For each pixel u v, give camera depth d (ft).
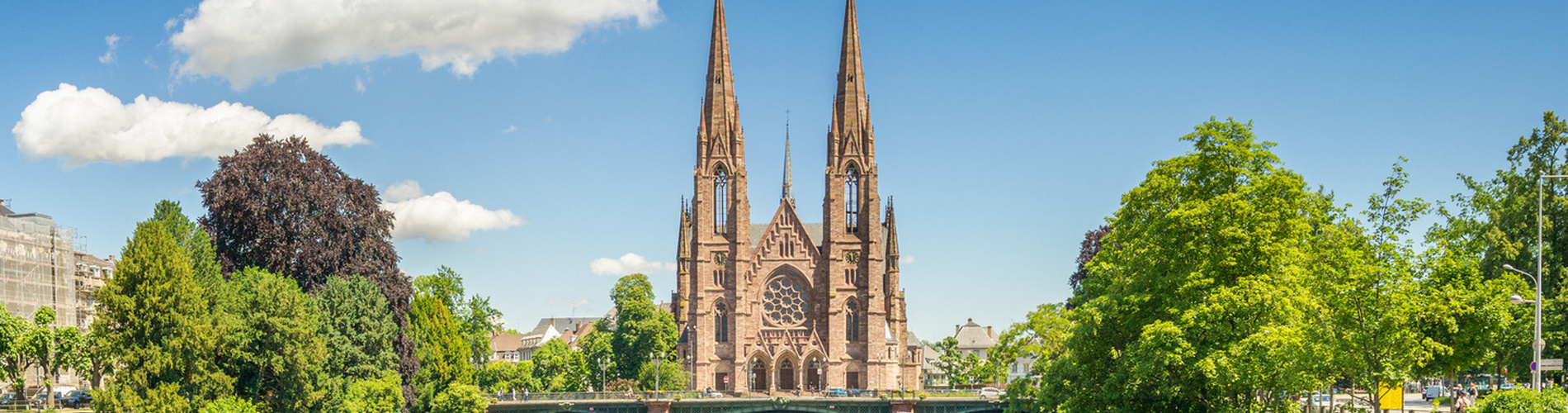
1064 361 231.91
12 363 309.22
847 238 604.08
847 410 500.33
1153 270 212.43
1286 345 178.70
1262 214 200.95
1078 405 224.53
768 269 603.67
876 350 589.73
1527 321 211.82
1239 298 186.50
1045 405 241.55
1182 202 216.95
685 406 497.05
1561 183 269.23
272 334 277.03
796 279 604.49
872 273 595.06
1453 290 191.93
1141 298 210.59
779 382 598.34
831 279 595.06
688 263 618.03
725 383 593.01
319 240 324.60
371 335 315.17
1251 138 216.95
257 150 325.01
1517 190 273.75
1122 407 209.77
